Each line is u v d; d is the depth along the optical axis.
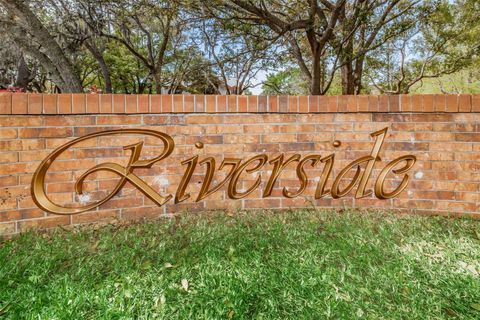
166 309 2.16
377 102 4.02
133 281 2.47
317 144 4.10
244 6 7.22
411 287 2.42
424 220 3.75
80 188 3.60
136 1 8.22
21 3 7.86
